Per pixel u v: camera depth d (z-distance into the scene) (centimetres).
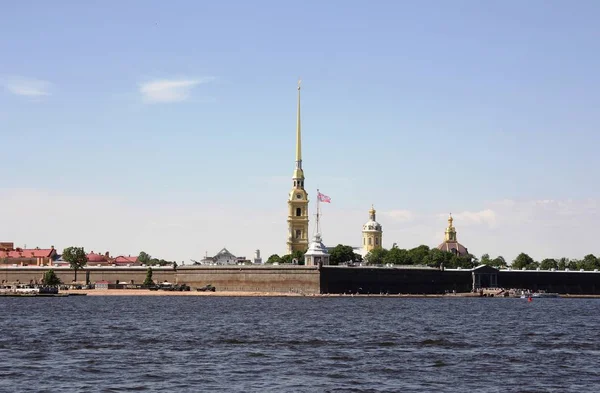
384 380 9481
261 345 12794
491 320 18938
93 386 9006
